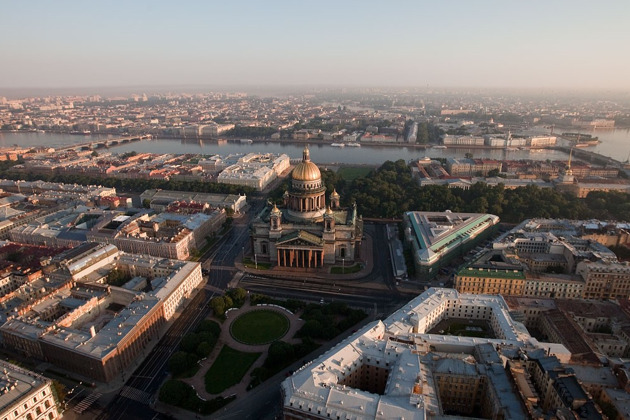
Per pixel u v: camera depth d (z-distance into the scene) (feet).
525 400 536.42
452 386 606.14
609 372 638.94
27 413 582.76
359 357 633.20
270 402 645.92
